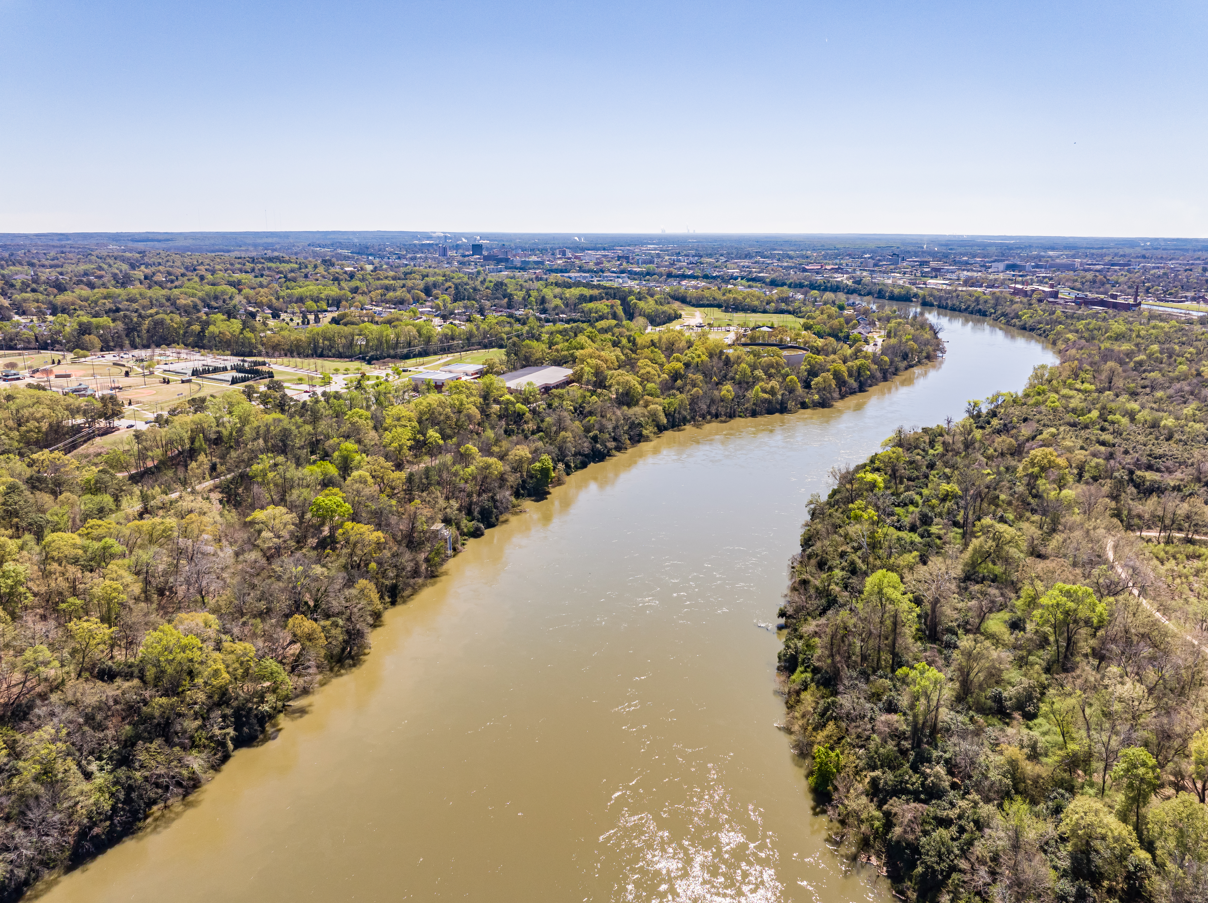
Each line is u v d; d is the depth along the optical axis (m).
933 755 96.12
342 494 171.25
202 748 108.31
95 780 96.50
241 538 156.25
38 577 125.38
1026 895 76.62
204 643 116.00
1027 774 91.25
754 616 148.25
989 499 178.00
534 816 99.69
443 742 114.31
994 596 130.38
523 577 166.25
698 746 112.19
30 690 103.31
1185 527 164.00
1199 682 103.06
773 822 97.94
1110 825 77.88
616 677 129.12
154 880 90.94
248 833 97.88
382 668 133.38
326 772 108.56
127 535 142.88
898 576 124.56
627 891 88.38
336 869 92.19
